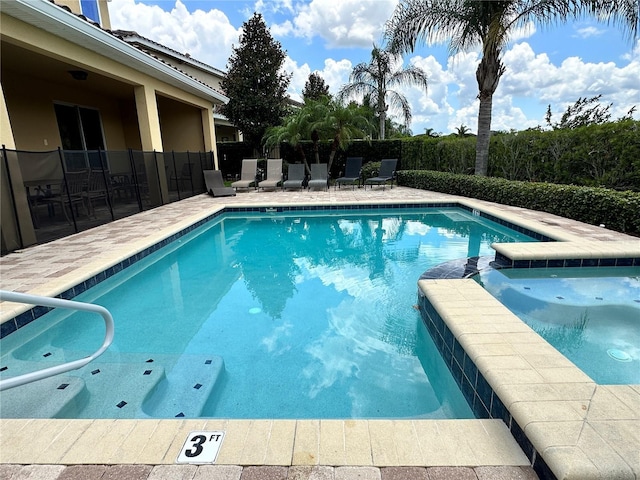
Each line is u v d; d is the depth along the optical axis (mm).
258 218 8594
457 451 1518
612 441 1407
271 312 3783
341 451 1520
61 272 4020
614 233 5277
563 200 6523
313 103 12273
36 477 1442
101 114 10812
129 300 4180
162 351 3014
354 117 12227
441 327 2770
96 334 3363
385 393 2506
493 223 7078
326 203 8711
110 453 1542
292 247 6340
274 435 1614
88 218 6844
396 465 1448
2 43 5855
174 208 8484
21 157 5082
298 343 3154
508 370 1901
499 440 1581
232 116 15211
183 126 12289
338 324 3486
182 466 1467
